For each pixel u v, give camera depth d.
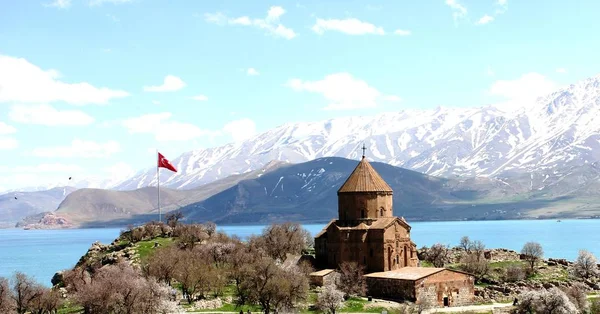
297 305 155.25
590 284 198.12
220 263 198.62
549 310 151.62
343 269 178.38
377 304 159.88
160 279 172.00
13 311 155.50
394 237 184.75
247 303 159.75
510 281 197.75
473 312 155.38
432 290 165.75
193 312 150.50
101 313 142.88
